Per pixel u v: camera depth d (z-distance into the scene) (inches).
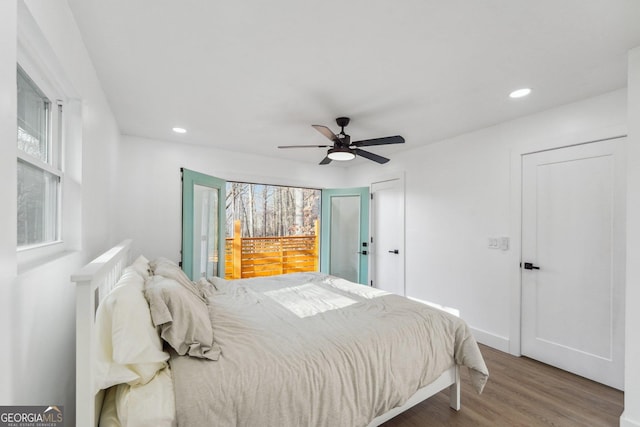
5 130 29.0
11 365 32.0
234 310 78.7
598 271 90.4
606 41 62.9
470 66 73.2
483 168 121.2
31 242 47.6
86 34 60.6
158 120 112.8
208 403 43.5
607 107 88.2
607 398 82.4
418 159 151.8
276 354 54.2
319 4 52.2
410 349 67.2
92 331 37.5
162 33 60.8
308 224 377.7
